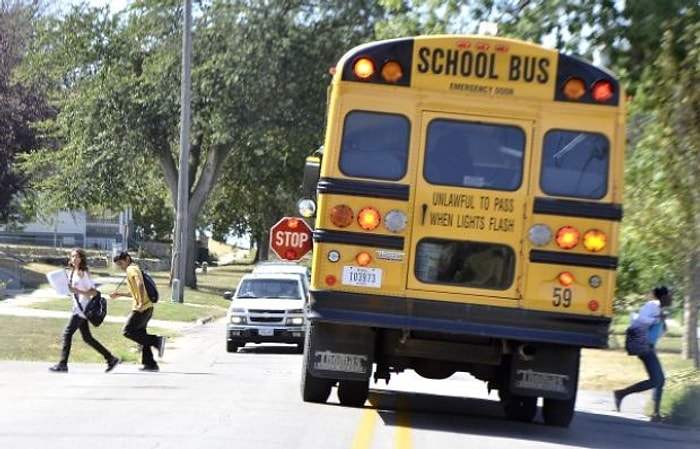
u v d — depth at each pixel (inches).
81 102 6092.5
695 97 2203.5
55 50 6131.9
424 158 1423.5
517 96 1427.2
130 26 6112.2
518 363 1483.8
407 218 1417.3
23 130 6702.8
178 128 6112.2
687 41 2166.6
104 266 7785.4
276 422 1444.4
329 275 1416.1
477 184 1418.6
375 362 1594.5
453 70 1429.6
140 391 1841.8
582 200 1413.6
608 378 2642.7
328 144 1429.6
